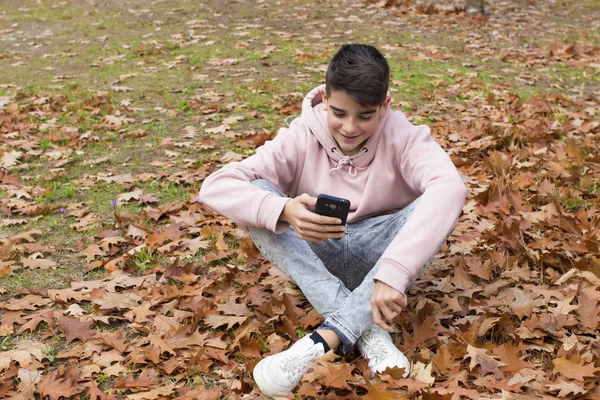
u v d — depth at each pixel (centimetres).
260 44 817
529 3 1095
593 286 288
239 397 226
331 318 231
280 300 285
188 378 240
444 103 579
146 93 630
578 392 217
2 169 452
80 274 323
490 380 227
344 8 1017
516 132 472
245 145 487
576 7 1074
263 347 257
